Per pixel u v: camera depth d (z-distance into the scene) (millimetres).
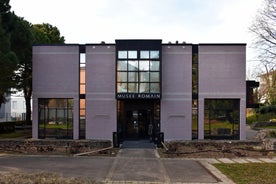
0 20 23297
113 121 25812
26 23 28688
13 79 26281
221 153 18344
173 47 25844
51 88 26125
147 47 25203
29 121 36875
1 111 58844
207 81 25750
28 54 28500
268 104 49000
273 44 27844
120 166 14602
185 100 25734
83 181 8609
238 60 25781
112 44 26000
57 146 19016
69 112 26109
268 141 19453
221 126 25719
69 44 26203
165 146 19578
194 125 25750
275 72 30344
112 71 25938
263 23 28078
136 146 22656
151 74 25094
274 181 11406
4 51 22922
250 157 17766
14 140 19266
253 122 45312
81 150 18859
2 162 15555
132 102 27031
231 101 25844
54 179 8258
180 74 25828
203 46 25844
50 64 26219
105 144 19172
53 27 41719
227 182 11492
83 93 26109
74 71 26141
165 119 25641
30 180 8055
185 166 14703
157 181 11688
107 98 25922
